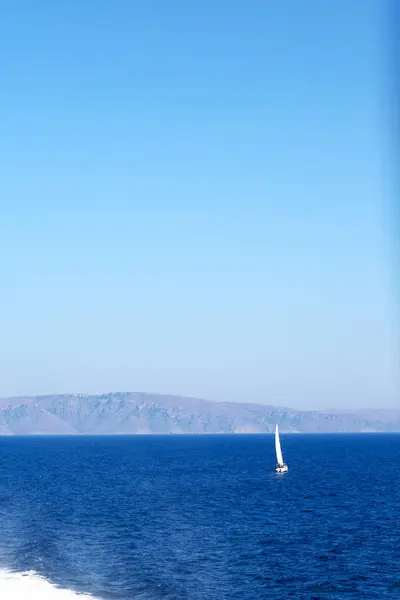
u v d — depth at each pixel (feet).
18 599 158.10
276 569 195.00
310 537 240.32
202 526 263.49
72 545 225.15
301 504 329.52
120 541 232.94
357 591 173.99
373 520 278.05
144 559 205.98
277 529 256.73
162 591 171.32
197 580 183.21
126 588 173.58
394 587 177.17
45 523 268.62
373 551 216.74
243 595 170.09
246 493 379.14
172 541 233.35
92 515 291.38
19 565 193.67
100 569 192.95
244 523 270.67
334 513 298.56
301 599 167.43
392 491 388.57
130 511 303.89
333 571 192.65
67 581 178.50
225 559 207.00
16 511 303.07
